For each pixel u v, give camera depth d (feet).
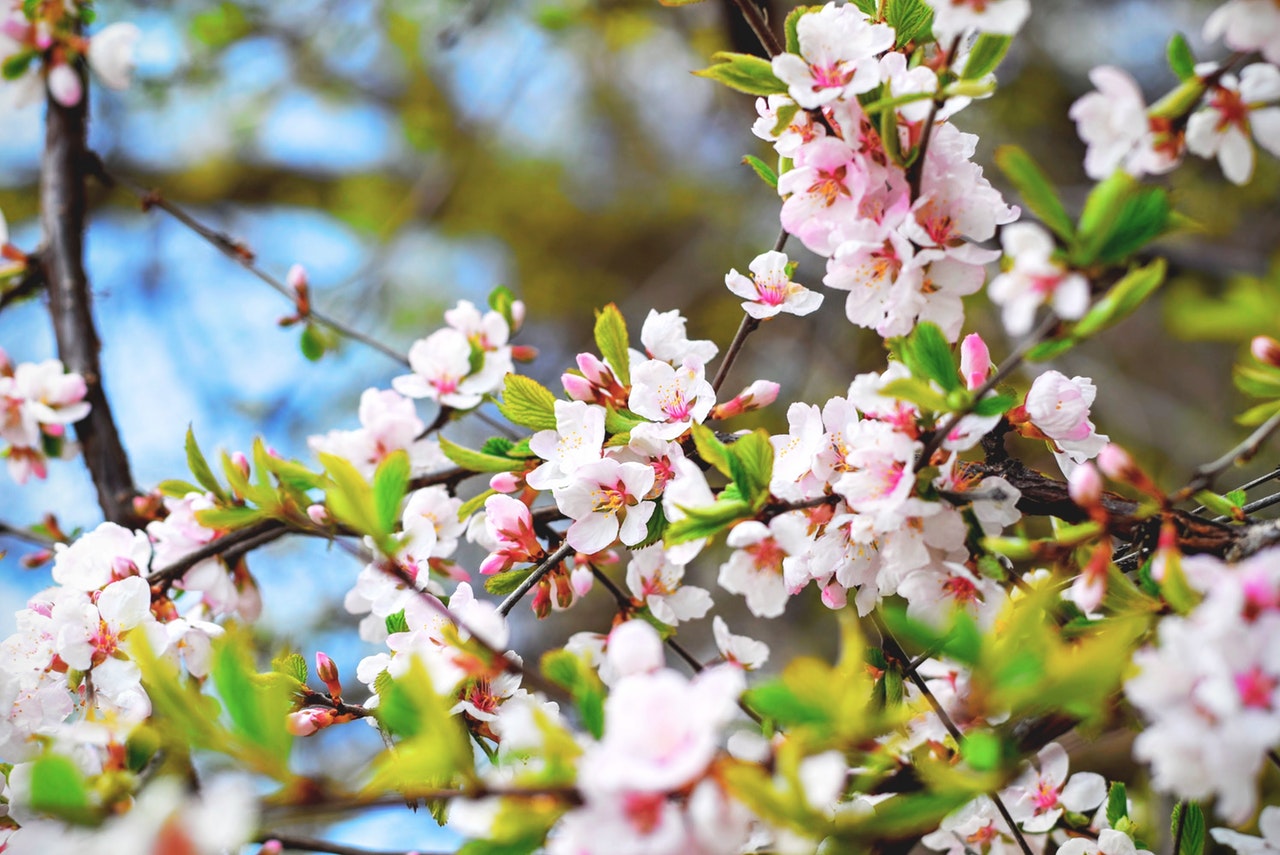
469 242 5.73
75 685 2.22
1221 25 2.01
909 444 2.06
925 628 1.91
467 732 2.12
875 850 1.99
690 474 2.09
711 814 1.87
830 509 2.12
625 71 5.38
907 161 2.08
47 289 2.77
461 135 5.02
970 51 2.06
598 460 2.19
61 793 1.87
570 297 5.65
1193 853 2.14
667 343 2.26
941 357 2.05
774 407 4.28
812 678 1.88
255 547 2.40
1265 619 1.89
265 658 3.13
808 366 4.28
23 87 2.69
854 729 1.88
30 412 2.51
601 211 5.83
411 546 2.21
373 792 1.90
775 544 2.12
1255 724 1.87
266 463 2.23
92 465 2.65
